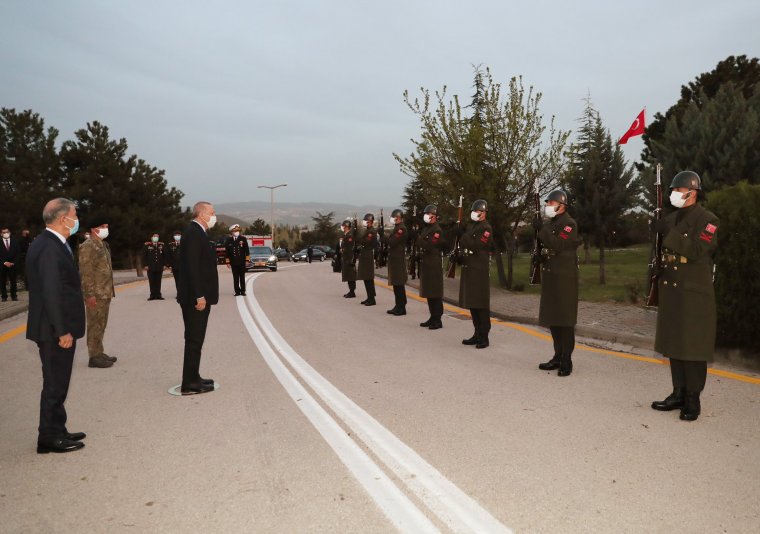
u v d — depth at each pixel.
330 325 10.43
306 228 86.69
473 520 3.26
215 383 6.39
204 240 5.96
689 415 4.89
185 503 3.52
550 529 3.15
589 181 17.00
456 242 8.46
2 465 4.17
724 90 16.52
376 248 13.47
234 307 13.12
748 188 6.62
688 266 5.02
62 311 4.38
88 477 3.94
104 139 34.41
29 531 3.23
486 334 8.23
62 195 30.23
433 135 15.70
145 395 5.95
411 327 10.17
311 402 5.58
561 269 6.52
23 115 31.08
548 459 4.10
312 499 3.55
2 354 8.05
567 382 6.22
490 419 5.00
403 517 3.31
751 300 6.47
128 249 35.03
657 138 28.78
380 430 4.75
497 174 15.30
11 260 14.00
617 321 9.42
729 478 3.76
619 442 4.41
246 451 4.35
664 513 3.31
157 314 12.18
